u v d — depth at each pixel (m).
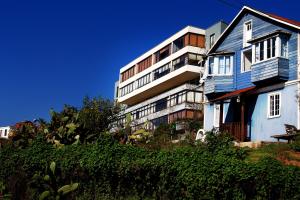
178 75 64.25
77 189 15.96
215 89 35.19
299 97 28.98
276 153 21.91
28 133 20.52
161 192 13.72
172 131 45.41
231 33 35.88
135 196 14.45
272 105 31.08
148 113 71.38
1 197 16.52
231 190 12.50
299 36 30.34
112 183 15.20
